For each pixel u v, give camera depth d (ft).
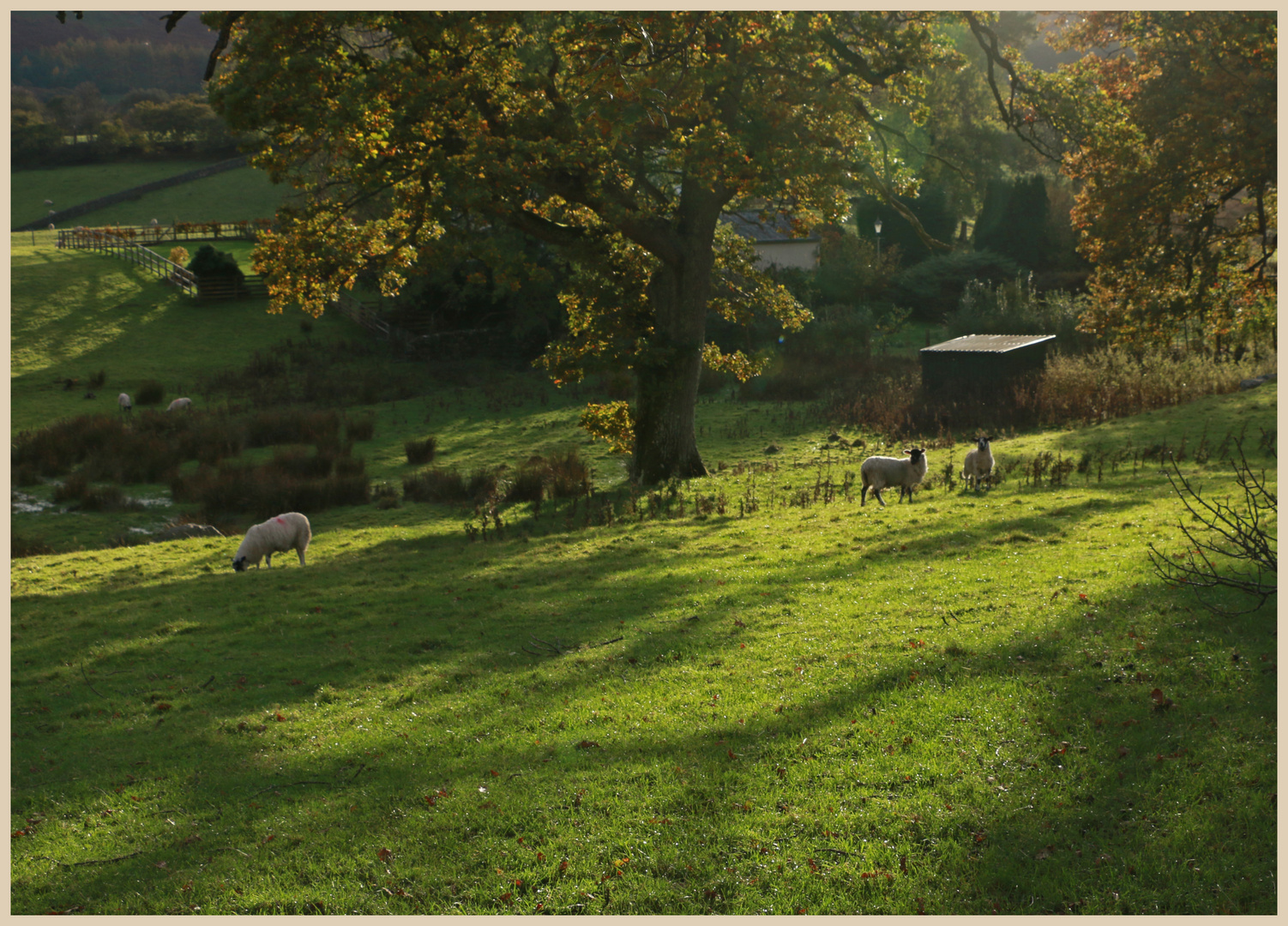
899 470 66.69
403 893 21.04
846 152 80.89
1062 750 23.61
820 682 30.68
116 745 32.01
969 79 224.12
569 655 37.35
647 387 85.71
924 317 212.64
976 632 32.96
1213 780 21.18
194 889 21.88
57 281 211.20
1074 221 97.14
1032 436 93.86
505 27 67.92
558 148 70.54
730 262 98.02
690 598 43.98
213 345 187.52
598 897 20.13
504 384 168.25
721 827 22.31
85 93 462.60
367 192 75.92
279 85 63.62
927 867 19.92
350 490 94.17
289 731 31.94
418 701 34.01
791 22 69.77
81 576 64.85
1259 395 88.12
